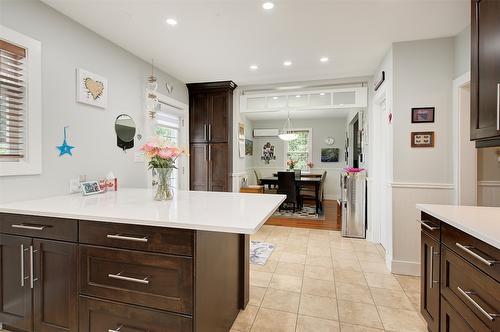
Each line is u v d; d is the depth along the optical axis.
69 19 2.22
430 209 1.72
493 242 1.06
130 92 2.95
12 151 1.83
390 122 2.82
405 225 2.72
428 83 2.64
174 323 1.29
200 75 3.81
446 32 2.49
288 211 5.80
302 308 2.06
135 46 2.80
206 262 1.39
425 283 1.80
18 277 1.60
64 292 1.49
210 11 2.14
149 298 1.33
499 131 1.39
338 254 3.23
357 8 2.09
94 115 2.47
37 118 1.94
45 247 1.52
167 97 3.71
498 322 1.05
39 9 1.97
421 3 2.02
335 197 7.64
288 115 7.09
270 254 3.23
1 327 1.72
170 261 1.29
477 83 1.59
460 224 1.32
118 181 2.76
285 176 5.67
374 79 3.65
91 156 2.44
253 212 1.49
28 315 1.58
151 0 1.99
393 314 1.98
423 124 2.66
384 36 2.57
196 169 4.39
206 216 1.39
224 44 2.75
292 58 3.15
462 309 1.33
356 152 5.52
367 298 2.21
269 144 8.12
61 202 1.83
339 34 2.53
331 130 7.68
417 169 2.69
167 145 1.94
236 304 1.93
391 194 2.75
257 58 3.15
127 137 2.89
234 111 4.48
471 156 2.47
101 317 1.42
